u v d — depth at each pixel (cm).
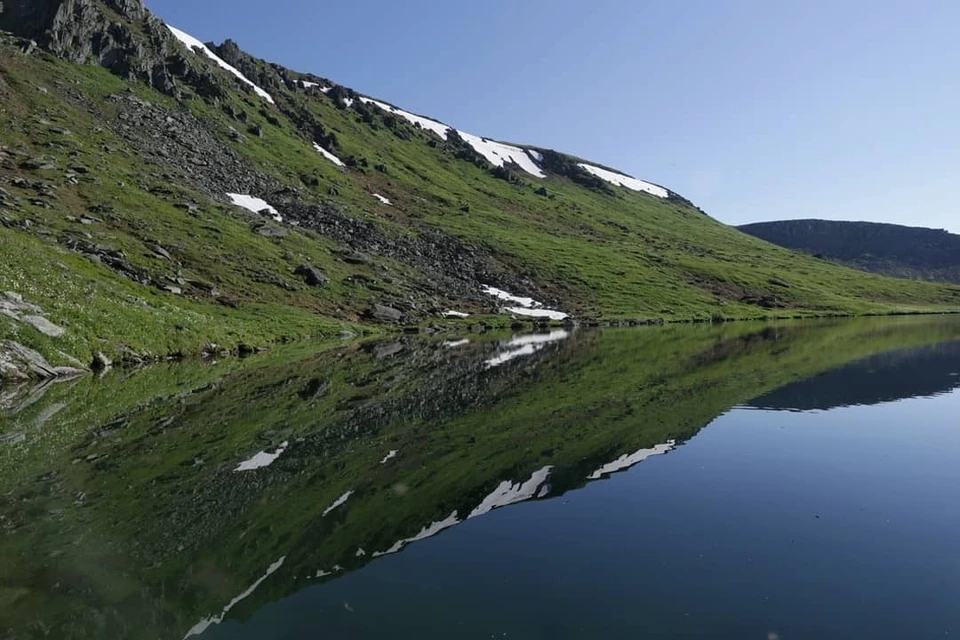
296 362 3884
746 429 2044
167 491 1351
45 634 761
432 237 11512
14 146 7081
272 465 1567
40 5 11075
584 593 891
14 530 1118
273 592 881
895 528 1180
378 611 827
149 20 13362
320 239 9069
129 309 4041
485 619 810
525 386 2933
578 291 10750
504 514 1227
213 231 7238
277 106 16025
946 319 10688
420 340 5866
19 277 3516
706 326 8625
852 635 786
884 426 2106
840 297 13912
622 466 1591
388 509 1253
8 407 2270
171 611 825
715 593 900
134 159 8519
